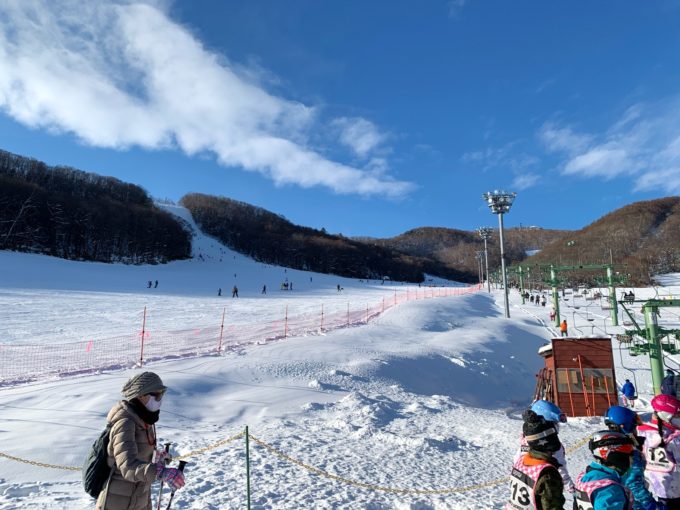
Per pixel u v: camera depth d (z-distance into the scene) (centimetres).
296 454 841
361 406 1310
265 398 1334
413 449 923
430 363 2092
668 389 489
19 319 2805
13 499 599
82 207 10500
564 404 1688
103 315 3155
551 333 3794
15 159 12912
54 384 1286
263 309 3903
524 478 313
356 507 589
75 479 714
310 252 16888
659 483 396
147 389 326
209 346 2002
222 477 694
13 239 8769
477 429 1163
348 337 2378
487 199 4362
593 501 301
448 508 605
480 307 4716
